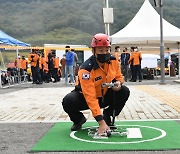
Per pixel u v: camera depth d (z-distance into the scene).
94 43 4.51
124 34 18.86
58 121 5.97
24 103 8.96
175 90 11.74
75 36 64.75
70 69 16.50
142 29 19.16
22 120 6.20
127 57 18.09
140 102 8.52
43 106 8.23
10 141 4.51
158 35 18.42
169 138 4.42
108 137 4.51
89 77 4.47
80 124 5.05
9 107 8.16
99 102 4.85
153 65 21.61
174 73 24.56
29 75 22.20
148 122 5.66
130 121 5.79
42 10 78.12
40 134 4.89
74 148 4.00
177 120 5.83
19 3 81.50
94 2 71.25
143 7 20.38
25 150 4.02
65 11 74.75
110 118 5.12
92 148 3.98
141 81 17.80
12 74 18.97
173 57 27.58
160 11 15.01
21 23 72.44
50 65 19.92
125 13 56.22
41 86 15.81
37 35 67.56
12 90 13.61
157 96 9.88
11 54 36.62
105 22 14.59
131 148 3.94
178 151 3.80
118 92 4.86
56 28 69.69
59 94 11.30
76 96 4.77
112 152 3.81
